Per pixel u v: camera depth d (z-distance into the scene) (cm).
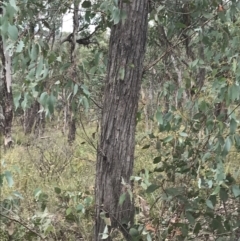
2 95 1007
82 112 385
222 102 298
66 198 343
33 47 265
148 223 298
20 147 925
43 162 690
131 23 289
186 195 306
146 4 294
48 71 277
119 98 294
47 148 787
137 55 293
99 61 324
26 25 279
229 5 337
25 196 486
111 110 296
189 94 324
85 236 356
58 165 689
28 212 398
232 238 296
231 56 316
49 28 298
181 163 317
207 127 302
